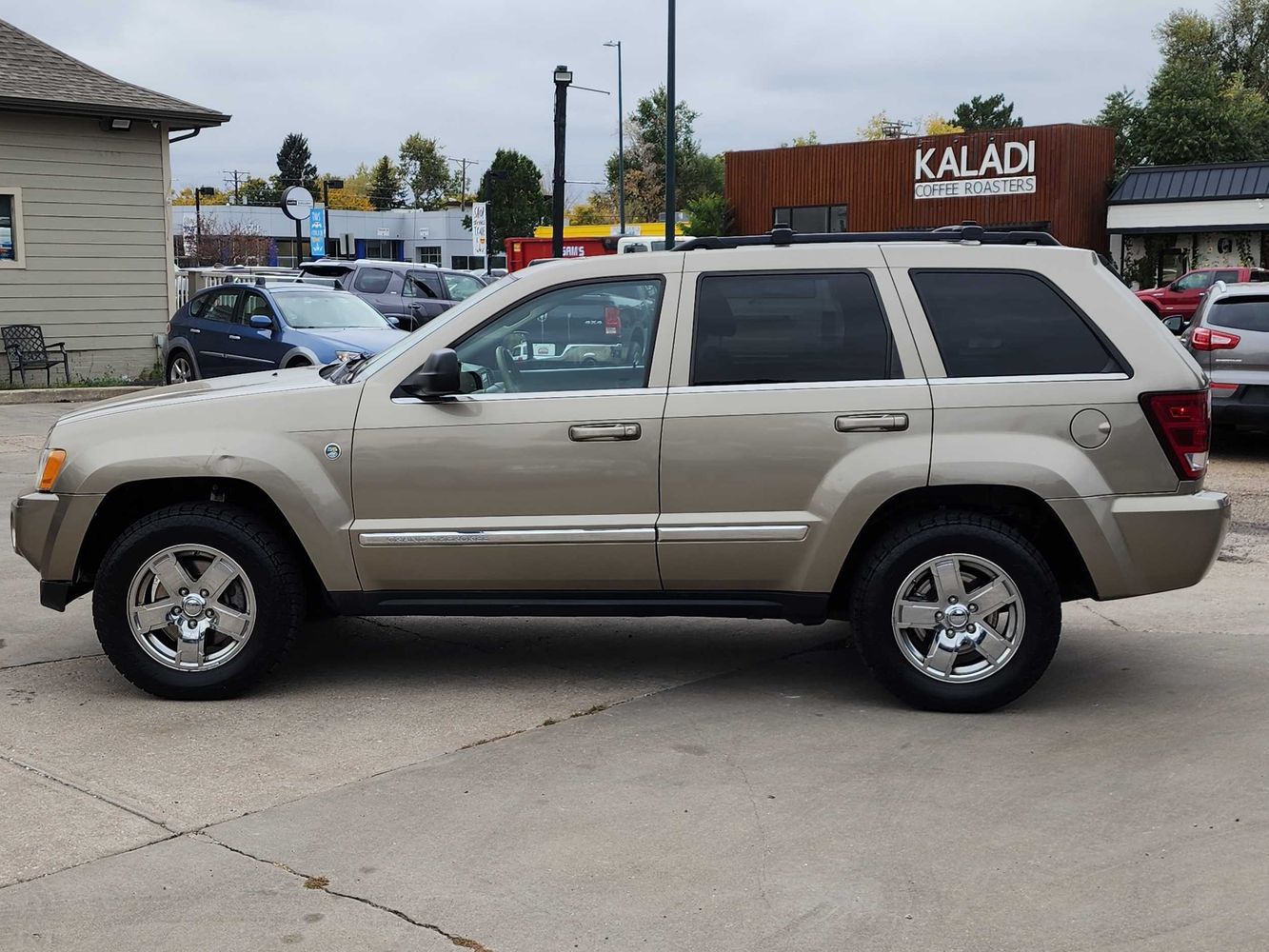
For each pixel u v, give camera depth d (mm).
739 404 5363
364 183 126750
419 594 5582
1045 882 3830
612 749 4992
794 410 5336
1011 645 5332
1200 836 4145
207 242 74750
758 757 4898
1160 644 6516
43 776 4715
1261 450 13352
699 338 5461
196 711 5480
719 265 5508
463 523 5469
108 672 6062
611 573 5473
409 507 5496
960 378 5340
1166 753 4914
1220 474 11820
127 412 5660
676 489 5398
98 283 20094
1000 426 5277
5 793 4543
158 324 20797
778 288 5461
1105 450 5273
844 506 5305
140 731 5215
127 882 3855
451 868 3943
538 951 3445
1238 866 3916
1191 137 54031
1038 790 4547
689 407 5379
